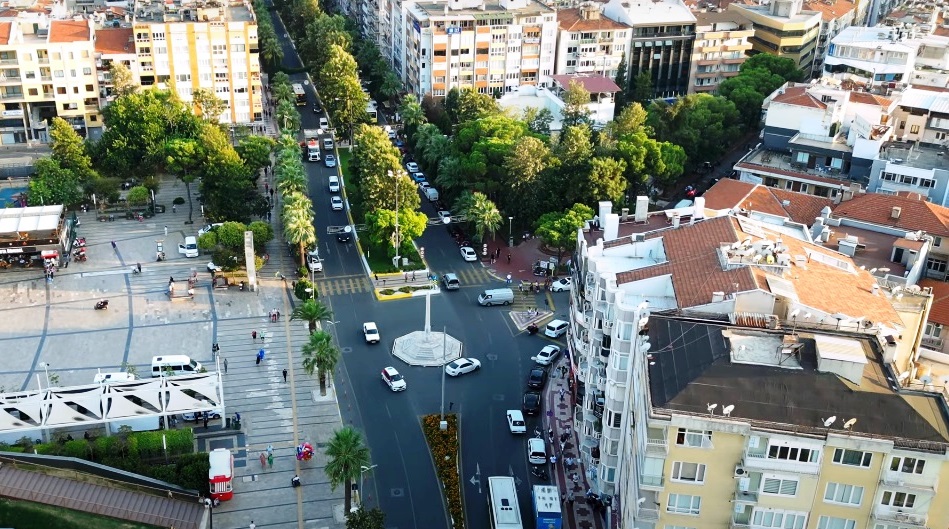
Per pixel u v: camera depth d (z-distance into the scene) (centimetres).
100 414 15938
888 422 10369
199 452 15575
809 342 11462
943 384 12725
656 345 11775
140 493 14038
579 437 16212
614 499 13850
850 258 15538
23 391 17188
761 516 10750
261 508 14775
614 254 15238
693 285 13212
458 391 18038
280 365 18700
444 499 15150
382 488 15338
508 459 16125
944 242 18300
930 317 16750
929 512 10319
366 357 19075
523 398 17712
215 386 16450
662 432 10625
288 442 16375
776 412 10519
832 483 10438
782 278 13075
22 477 13438
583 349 15588
